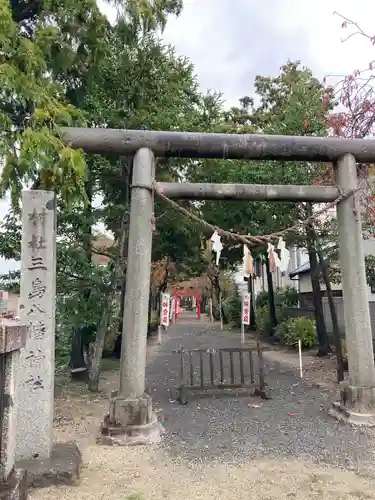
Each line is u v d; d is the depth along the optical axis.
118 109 8.48
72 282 8.59
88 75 7.17
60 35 5.96
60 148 4.85
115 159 9.18
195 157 6.45
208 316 39.91
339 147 6.62
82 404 7.57
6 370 3.11
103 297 8.77
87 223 8.62
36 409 4.50
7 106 5.27
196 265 18.12
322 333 13.16
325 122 9.87
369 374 6.29
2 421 3.06
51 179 4.91
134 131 6.18
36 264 4.77
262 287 29.25
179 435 5.82
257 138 6.37
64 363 10.02
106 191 9.96
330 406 7.28
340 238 6.71
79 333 9.87
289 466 4.71
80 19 6.01
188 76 10.25
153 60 8.50
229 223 13.52
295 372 10.77
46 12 5.88
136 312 5.86
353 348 6.39
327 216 11.39
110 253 9.54
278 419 6.61
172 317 26.77
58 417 6.70
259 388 8.29
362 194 9.35
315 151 6.53
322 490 4.09
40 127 4.86
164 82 8.88
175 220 11.67
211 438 5.69
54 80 6.58
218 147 6.27
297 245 13.02
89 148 6.02
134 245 5.99
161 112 8.70
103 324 8.80
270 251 6.39
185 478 4.39
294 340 14.61
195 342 18.50
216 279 30.52
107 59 7.59
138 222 6.03
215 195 6.72
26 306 4.66
